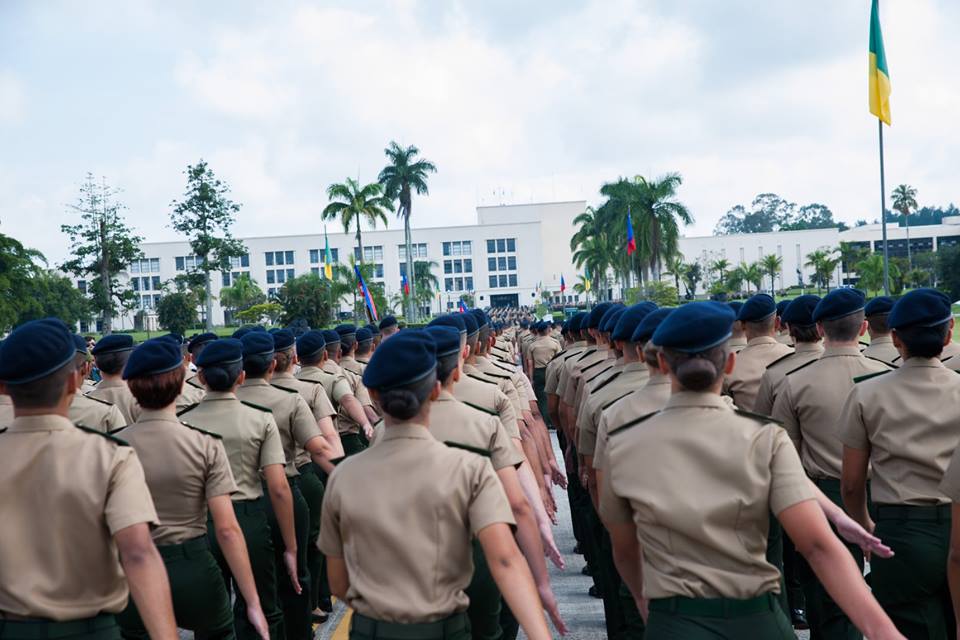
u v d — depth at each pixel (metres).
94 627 2.64
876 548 2.75
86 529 2.62
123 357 5.89
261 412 4.50
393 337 2.70
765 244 130.12
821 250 126.06
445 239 118.88
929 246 129.00
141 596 2.58
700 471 2.56
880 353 5.64
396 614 2.51
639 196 59.34
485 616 3.49
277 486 4.43
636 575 2.87
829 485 4.30
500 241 119.19
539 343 14.81
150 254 114.31
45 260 48.25
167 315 62.19
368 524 2.57
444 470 2.60
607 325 5.08
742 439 2.56
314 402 5.64
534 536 3.23
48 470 2.62
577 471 6.57
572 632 5.29
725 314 2.69
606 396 4.32
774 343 5.43
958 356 5.52
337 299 55.78
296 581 4.48
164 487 3.64
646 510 2.60
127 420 5.80
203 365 4.47
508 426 4.58
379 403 2.69
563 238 140.88
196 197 50.41
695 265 114.44
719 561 2.52
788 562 5.23
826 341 4.44
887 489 3.57
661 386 3.56
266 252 116.31
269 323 82.56
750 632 2.50
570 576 6.63
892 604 3.61
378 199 56.72
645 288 61.34
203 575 3.70
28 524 2.58
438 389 2.74
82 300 62.09
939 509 3.46
